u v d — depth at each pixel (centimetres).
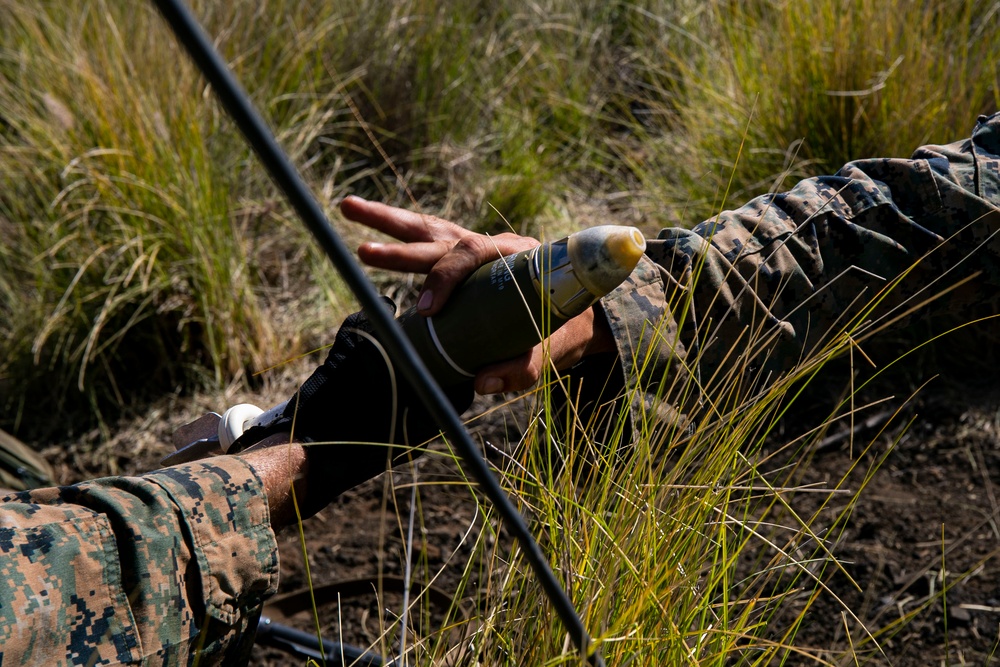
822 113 287
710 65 361
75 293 288
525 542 72
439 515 235
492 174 351
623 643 105
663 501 115
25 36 348
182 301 283
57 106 265
